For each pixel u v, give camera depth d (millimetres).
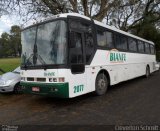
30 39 8523
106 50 10016
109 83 10273
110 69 10312
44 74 7727
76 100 8898
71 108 7668
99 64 9383
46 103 8711
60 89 7301
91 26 9070
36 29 8383
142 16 28109
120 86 12375
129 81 14570
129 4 21219
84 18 8680
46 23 8102
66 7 16484
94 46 9102
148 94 9547
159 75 18422
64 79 7371
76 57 7945
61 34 7609
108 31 10461
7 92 10930
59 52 7531
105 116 6469
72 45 7469
